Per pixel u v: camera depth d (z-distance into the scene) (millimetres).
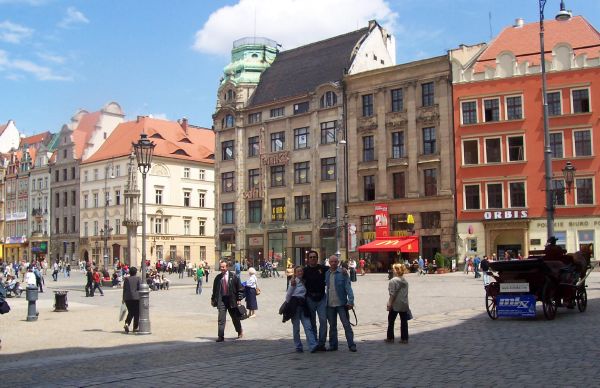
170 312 26484
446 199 59000
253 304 23547
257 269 72938
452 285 38656
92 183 97250
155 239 89188
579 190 54344
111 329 20391
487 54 60156
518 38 60281
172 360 13453
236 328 17219
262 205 73188
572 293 19906
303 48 78438
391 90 63812
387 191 62875
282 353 13875
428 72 61344
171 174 92375
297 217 70250
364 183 65188
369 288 38875
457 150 58906
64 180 103000
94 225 96438
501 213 56438
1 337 18422
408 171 61719
